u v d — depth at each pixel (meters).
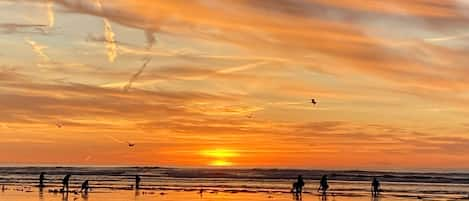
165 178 107.56
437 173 130.75
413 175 119.44
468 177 110.44
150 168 181.62
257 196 59.12
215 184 84.00
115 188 70.25
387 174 125.12
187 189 69.69
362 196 62.03
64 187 65.06
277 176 117.88
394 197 61.22
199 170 162.12
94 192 63.03
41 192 61.69
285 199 56.00
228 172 141.62
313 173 131.38
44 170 148.62
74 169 161.25
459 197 62.25
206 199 53.94
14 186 73.31
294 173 131.38
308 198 57.78
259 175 123.25
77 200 51.31
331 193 66.56
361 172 137.88
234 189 71.00
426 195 64.81
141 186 75.81
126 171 147.25
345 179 107.38
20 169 156.50
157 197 55.81
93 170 153.50
